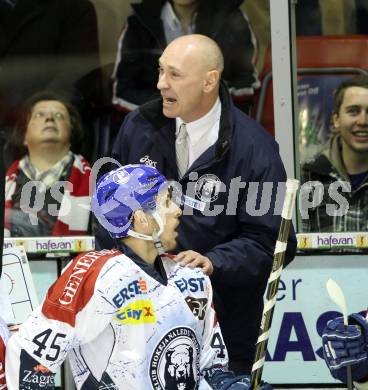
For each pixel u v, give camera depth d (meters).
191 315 9.91
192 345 9.91
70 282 9.59
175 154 12.57
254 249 12.06
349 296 14.70
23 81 14.87
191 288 10.00
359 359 10.44
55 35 14.77
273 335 14.80
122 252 10.00
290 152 14.68
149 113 12.72
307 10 14.45
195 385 9.98
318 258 14.68
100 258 9.74
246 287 12.22
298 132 14.66
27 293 12.67
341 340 10.43
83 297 9.56
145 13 14.61
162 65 12.23
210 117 12.38
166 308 9.78
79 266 9.67
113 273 9.60
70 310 9.50
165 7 14.58
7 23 14.76
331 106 14.55
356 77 14.45
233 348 12.52
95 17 14.71
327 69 14.52
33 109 14.88
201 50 12.12
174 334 9.78
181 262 10.50
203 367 10.28
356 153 14.50
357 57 14.45
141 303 9.66
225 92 12.54
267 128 14.73
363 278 14.66
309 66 14.55
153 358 9.69
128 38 14.68
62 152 14.91
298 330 14.78
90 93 14.83
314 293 14.73
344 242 14.62
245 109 14.71
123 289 9.60
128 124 12.88
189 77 12.07
